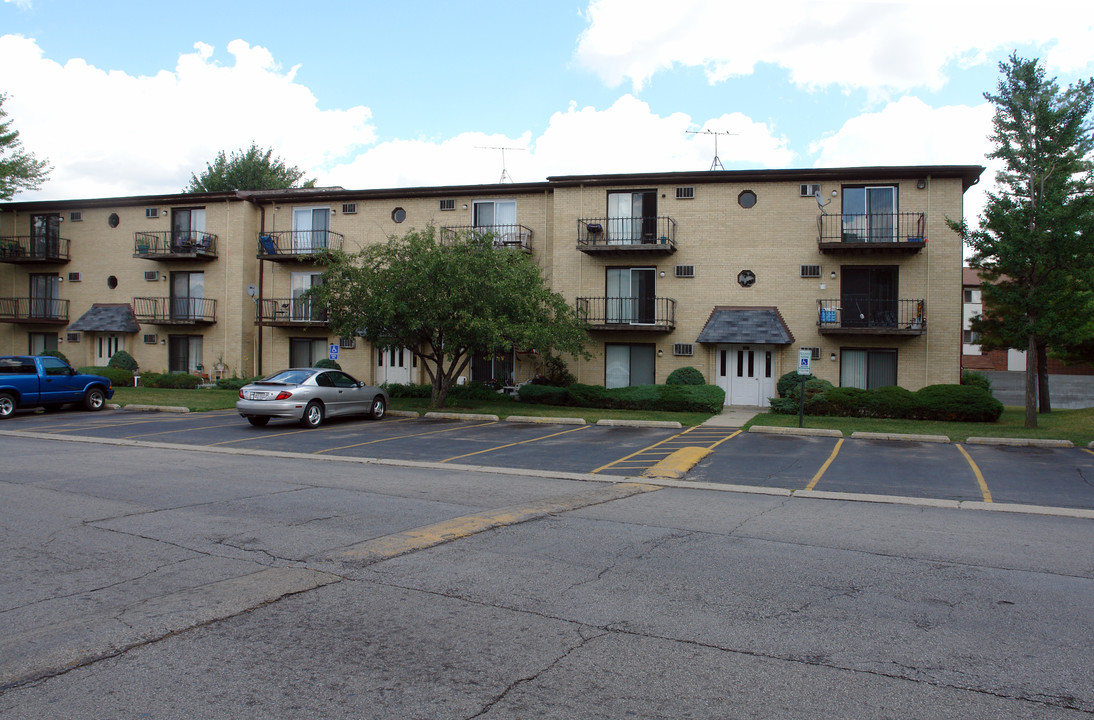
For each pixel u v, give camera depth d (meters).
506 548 6.51
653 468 11.74
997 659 4.16
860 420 19.30
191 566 5.89
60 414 19.81
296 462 12.18
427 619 4.71
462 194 26.72
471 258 20.28
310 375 17.81
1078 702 3.63
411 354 27.64
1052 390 33.81
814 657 4.17
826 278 23.31
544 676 3.88
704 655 4.18
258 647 4.22
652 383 24.62
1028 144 17.41
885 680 3.87
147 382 28.64
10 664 3.93
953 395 19.42
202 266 29.42
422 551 6.35
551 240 25.98
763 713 3.48
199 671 3.89
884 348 22.89
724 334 23.00
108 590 5.27
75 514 7.79
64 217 31.55
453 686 3.74
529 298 20.44
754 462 12.62
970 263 19.94
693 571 5.88
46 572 5.71
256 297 29.22
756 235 23.83
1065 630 4.63
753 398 23.73
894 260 22.86
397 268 19.80
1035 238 16.66
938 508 9.02
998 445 14.97
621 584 5.50
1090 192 18.33
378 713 3.44
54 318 30.95
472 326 18.97
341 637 4.39
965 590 5.46
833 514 8.50
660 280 24.50
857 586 5.53
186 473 10.69
